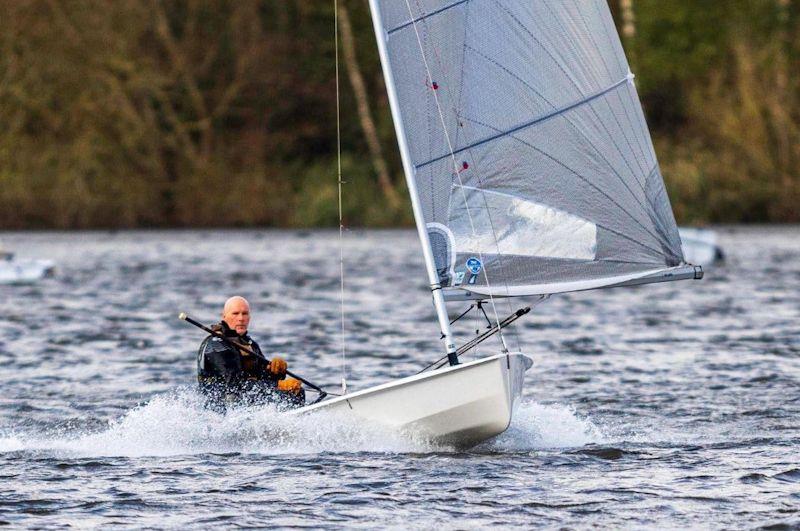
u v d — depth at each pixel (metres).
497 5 39.41
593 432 41.78
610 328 74.75
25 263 107.75
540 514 31.20
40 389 52.44
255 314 82.31
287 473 35.72
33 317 80.56
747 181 165.50
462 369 36.78
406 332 72.94
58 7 173.88
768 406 47.03
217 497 33.09
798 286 99.94
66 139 175.38
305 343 67.06
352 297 94.50
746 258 126.88
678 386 52.06
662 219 40.31
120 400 49.69
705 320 77.88
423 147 38.78
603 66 40.12
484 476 35.00
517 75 39.47
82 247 148.12
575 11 39.84
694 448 39.12
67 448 39.84
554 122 39.72
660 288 102.12
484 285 39.00
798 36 172.12
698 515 31.06
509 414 37.00
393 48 38.62
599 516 31.02
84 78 174.38
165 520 30.97
